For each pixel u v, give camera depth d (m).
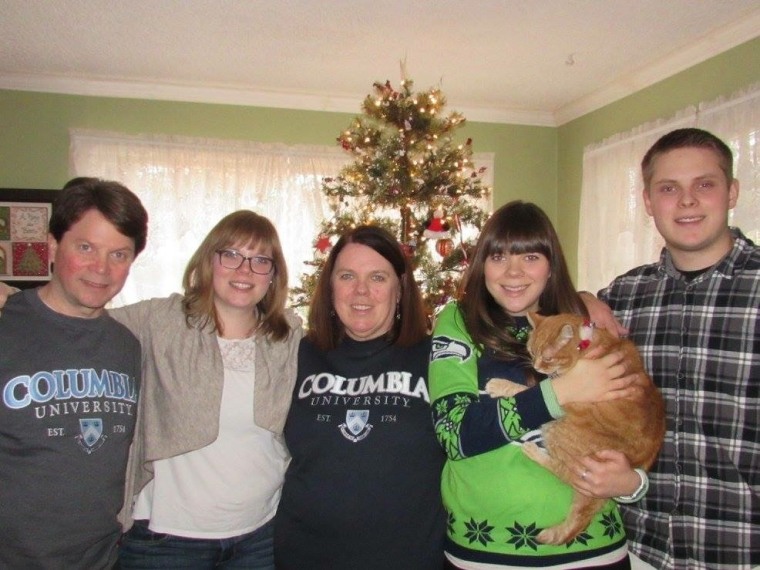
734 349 1.47
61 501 1.31
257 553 1.58
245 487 1.54
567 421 1.31
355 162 3.41
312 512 1.47
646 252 3.71
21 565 1.29
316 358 1.66
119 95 4.21
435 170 3.23
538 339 1.35
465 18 3.04
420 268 3.29
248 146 4.36
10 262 4.04
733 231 1.61
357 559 1.42
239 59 3.68
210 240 1.61
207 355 1.55
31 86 4.08
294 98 4.41
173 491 1.51
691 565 1.50
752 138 2.95
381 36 3.29
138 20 3.12
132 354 1.50
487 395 1.33
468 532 1.32
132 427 1.47
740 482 1.45
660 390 1.58
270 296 1.67
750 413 1.44
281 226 4.41
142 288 4.20
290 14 3.02
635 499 1.32
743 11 2.93
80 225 1.34
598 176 4.21
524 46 3.40
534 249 1.42
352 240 1.68
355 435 1.47
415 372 1.55
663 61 3.57
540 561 1.26
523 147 4.87
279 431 1.58
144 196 4.21
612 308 1.73
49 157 4.14
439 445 1.49
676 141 1.56
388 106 3.25
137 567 1.50
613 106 4.18
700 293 1.54
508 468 1.28
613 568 1.30
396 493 1.44
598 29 3.16
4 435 1.28
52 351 1.35
